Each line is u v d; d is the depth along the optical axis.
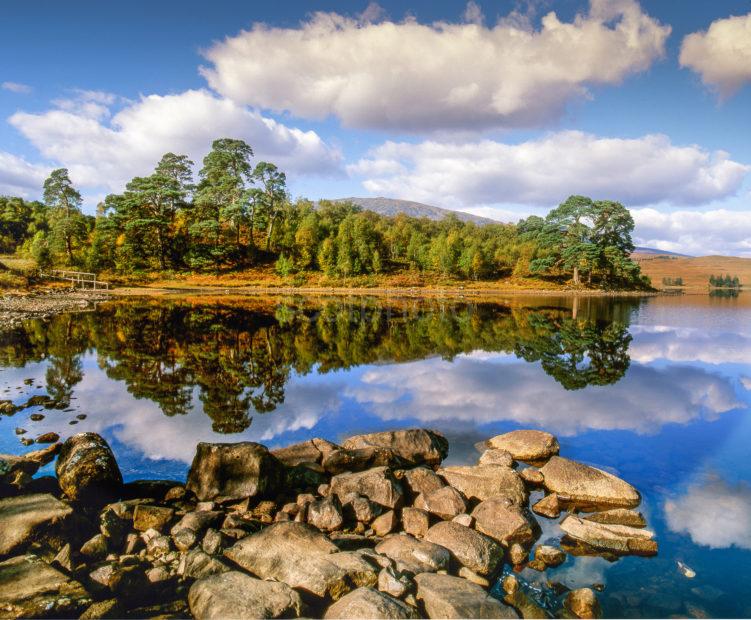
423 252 86.88
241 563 5.57
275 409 12.17
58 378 14.53
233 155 85.69
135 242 69.25
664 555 6.25
